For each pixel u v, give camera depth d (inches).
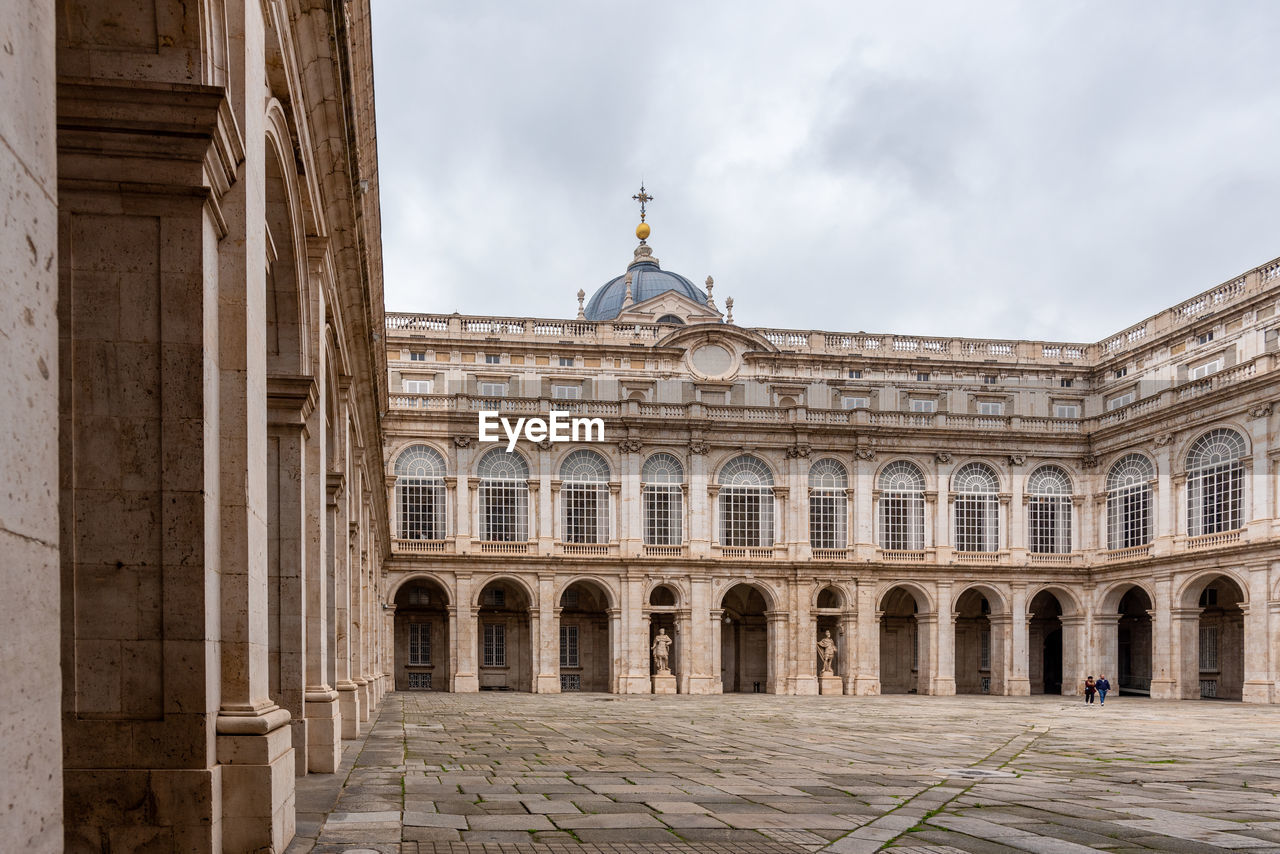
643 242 3784.5
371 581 1711.4
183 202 342.0
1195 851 485.7
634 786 695.7
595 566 2497.5
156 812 334.0
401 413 2472.9
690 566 2518.5
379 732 1139.3
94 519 337.1
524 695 2299.5
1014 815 586.2
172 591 339.0
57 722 189.5
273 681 625.0
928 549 2620.6
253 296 385.7
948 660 2576.3
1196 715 1710.1
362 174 892.0
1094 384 2871.6
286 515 608.4
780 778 756.0
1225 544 2224.4
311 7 507.8
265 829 362.0
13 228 172.7
